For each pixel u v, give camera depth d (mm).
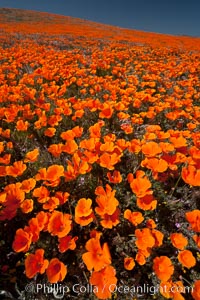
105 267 418
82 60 2098
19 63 1847
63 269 415
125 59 2531
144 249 441
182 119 1186
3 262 536
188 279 523
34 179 626
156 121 1152
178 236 469
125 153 836
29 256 417
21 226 597
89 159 631
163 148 672
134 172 739
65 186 664
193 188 698
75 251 550
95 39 4703
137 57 2730
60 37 4578
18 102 1248
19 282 501
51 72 1619
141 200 530
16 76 1773
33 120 1101
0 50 2537
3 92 1174
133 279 516
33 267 416
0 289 489
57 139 989
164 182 718
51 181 557
